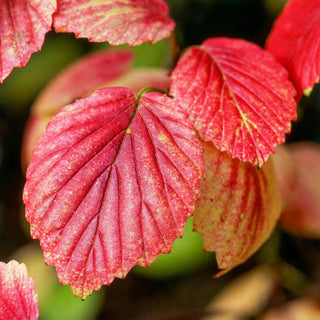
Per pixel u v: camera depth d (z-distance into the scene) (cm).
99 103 43
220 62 45
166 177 42
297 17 47
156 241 42
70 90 56
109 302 99
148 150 43
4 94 112
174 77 44
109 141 43
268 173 46
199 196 42
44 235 42
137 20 45
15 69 110
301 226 60
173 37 49
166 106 43
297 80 47
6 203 113
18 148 118
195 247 87
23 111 114
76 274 42
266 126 44
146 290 101
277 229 83
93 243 42
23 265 44
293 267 83
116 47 90
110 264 42
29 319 44
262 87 45
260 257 87
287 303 76
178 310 96
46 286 84
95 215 42
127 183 42
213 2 101
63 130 43
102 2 44
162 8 46
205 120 43
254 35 103
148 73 54
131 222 42
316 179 60
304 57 47
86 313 84
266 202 46
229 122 43
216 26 103
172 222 42
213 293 98
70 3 44
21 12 43
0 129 117
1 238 107
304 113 96
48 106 56
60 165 42
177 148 43
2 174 116
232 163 45
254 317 76
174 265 89
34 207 42
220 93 44
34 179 42
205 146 45
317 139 97
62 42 108
